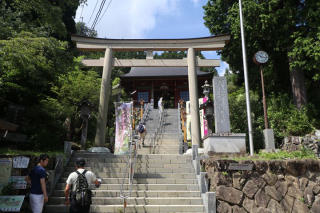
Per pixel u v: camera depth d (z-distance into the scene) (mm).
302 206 6660
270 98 16000
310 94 17000
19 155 6102
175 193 6770
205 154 9086
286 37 14703
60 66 11664
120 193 6605
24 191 5867
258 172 6895
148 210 6129
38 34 11883
